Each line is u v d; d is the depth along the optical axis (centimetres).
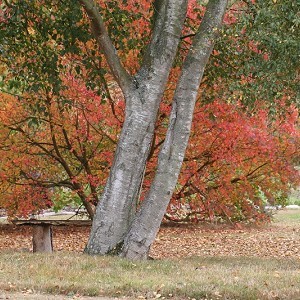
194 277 1171
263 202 2834
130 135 1443
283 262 1570
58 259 1326
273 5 1413
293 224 3186
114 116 2042
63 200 2669
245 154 2111
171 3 1464
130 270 1247
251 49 1552
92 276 1157
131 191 1445
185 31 1816
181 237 2553
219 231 2794
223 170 2250
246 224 2953
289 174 2302
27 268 1213
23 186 2320
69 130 2216
